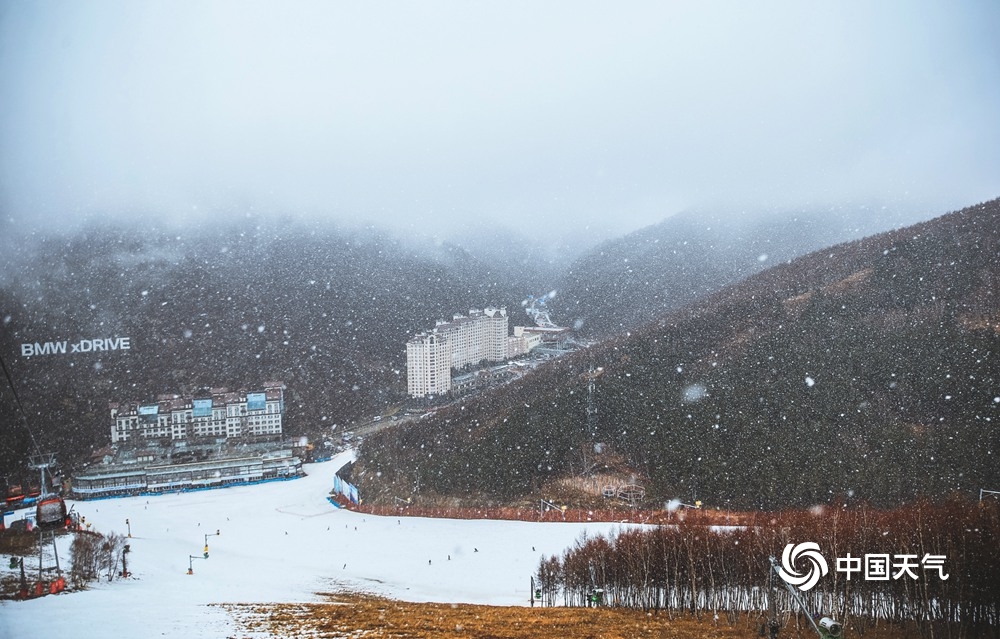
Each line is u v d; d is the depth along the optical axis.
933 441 118.19
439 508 134.50
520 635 45.62
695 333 179.88
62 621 42.78
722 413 138.75
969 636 51.09
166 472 179.25
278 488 171.88
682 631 50.09
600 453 137.88
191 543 119.62
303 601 60.97
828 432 126.56
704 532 70.06
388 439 173.12
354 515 139.88
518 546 107.62
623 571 66.94
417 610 56.25
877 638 50.22
